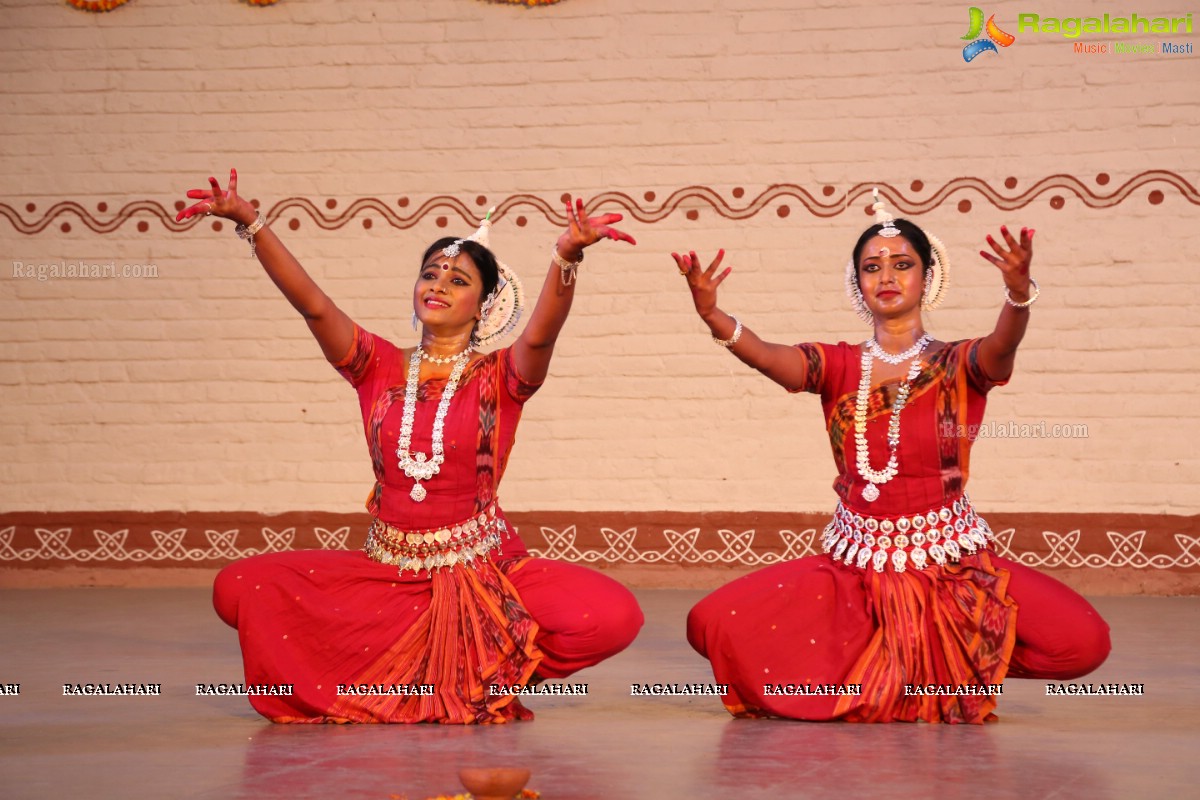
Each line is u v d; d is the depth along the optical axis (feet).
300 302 15.75
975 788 10.74
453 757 12.19
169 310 31.78
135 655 19.98
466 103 31.35
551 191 31.12
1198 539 28.89
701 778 11.18
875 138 30.17
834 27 30.35
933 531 15.43
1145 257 29.25
